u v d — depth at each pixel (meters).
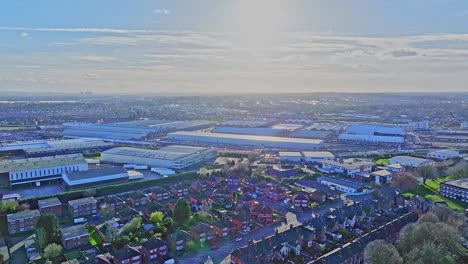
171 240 163.12
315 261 141.25
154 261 149.75
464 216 179.25
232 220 185.62
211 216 197.75
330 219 182.38
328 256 145.12
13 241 173.50
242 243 169.88
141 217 196.50
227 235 176.25
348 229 182.38
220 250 163.38
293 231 167.12
